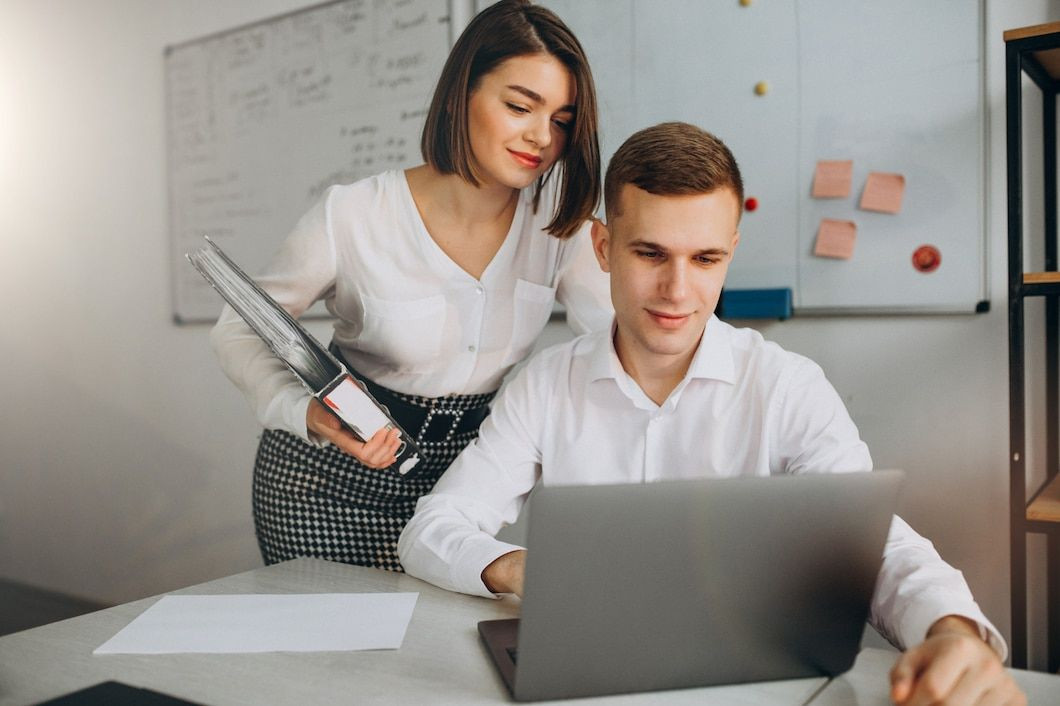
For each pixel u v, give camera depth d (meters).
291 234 1.33
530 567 0.61
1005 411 1.50
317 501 1.35
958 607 0.70
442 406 1.38
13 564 3.25
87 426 2.99
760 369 1.05
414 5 2.16
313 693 0.66
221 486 2.65
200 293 2.65
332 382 1.05
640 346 1.03
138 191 2.80
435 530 0.98
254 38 2.49
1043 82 1.42
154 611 0.86
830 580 0.68
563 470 1.13
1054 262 1.45
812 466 0.98
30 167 3.07
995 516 1.51
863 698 0.66
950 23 1.51
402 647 0.76
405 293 1.31
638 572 0.63
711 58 1.74
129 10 2.78
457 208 1.28
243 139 2.54
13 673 0.70
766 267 1.71
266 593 0.92
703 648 0.66
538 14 1.15
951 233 1.53
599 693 0.65
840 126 1.62
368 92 2.27
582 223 1.28
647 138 0.92
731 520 0.64
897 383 1.60
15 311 3.16
